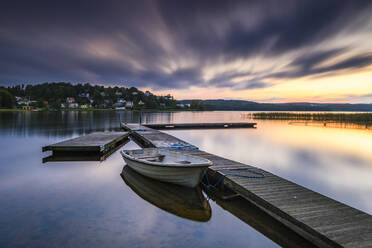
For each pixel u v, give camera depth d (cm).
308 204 505
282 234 457
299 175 946
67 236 434
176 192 695
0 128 2550
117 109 13525
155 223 496
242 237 448
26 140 1716
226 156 1305
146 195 662
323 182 857
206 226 489
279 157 1285
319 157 1291
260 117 5966
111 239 428
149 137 1675
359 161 1196
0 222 483
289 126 3544
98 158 1163
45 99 13475
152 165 713
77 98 14775
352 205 652
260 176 692
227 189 696
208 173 778
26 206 569
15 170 916
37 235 435
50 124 3153
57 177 826
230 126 3434
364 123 3838
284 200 525
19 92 15725
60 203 593
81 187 722
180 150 1143
